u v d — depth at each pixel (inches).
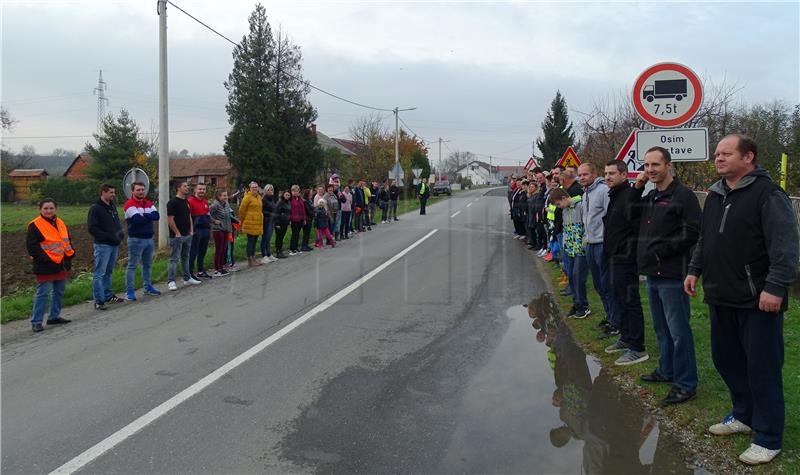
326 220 578.6
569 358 210.2
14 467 136.3
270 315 282.0
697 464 132.5
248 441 147.1
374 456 138.0
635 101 249.0
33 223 268.5
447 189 1983.3
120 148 1787.6
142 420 161.0
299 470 131.9
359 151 1850.4
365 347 226.2
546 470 130.3
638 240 178.2
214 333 251.1
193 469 133.4
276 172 1467.8
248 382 189.3
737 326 139.1
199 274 401.7
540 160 2196.1
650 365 194.4
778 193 128.3
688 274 153.6
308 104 1558.8
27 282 426.6
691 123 577.6
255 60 1491.1
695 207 163.6
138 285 376.8
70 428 156.9
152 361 213.8
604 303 237.3
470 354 216.1
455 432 150.2
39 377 199.3
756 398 132.0
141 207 339.3
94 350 231.0
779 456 130.7
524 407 165.9
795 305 256.8
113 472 133.2
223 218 413.4
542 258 458.3
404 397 174.6
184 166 2490.2
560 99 2159.2
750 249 131.3
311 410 165.6
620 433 148.7
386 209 866.1
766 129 634.2
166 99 522.0
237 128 1475.1
